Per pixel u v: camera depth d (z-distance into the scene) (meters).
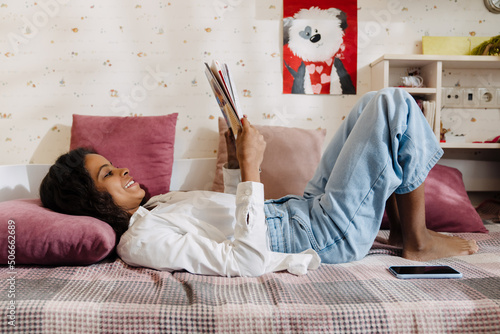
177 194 1.47
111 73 2.16
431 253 1.29
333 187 1.24
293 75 2.20
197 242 1.17
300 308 0.91
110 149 1.94
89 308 0.91
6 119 2.16
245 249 1.14
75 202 1.32
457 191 1.89
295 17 2.18
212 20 2.17
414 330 0.88
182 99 2.19
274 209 1.36
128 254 1.19
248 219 1.15
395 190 1.26
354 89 2.22
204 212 1.30
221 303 0.94
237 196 1.17
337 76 2.21
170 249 1.15
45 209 1.36
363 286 1.03
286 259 1.17
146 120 2.02
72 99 2.16
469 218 1.76
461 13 2.24
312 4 2.18
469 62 2.10
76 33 2.14
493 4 2.21
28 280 1.09
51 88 2.15
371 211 1.23
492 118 2.29
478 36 2.25
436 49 2.18
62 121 2.17
